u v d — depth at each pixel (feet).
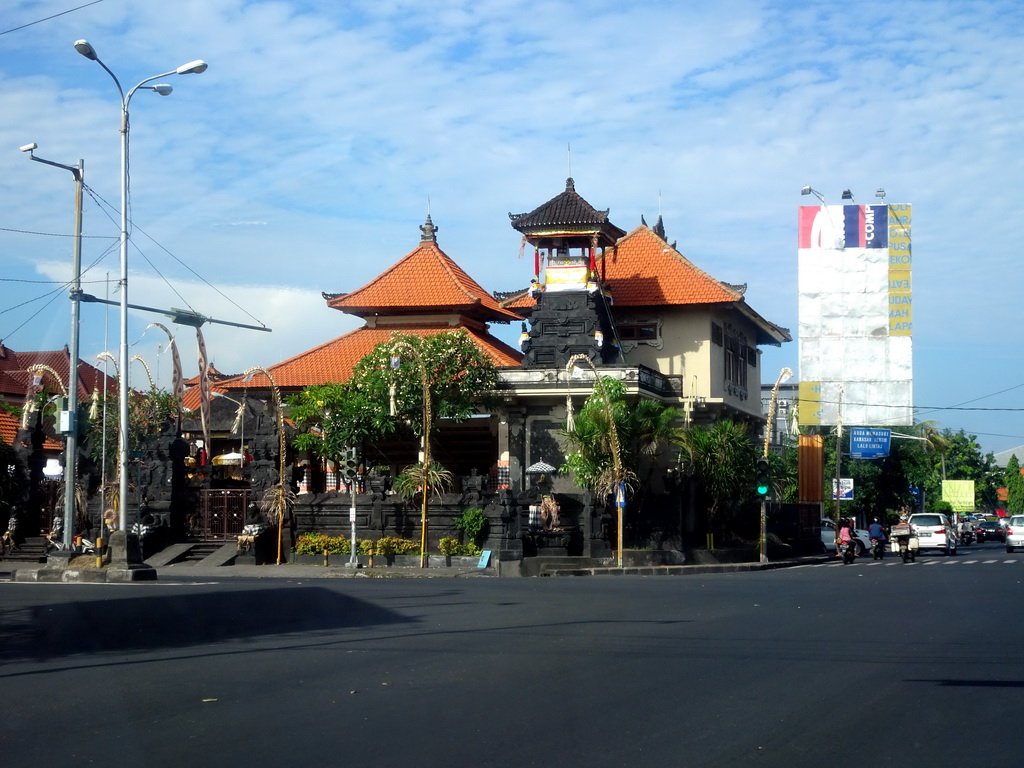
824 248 177.68
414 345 133.08
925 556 171.12
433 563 119.24
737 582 95.45
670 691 36.58
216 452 196.34
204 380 128.88
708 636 51.80
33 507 139.64
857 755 27.81
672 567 121.70
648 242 172.14
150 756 27.68
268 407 145.79
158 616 62.28
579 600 73.36
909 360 174.81
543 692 36.42
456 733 30.09
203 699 35.53
